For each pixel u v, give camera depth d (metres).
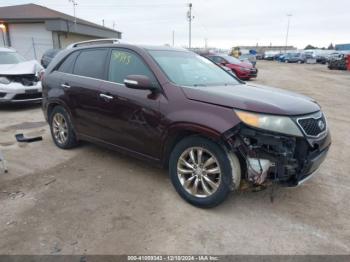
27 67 8.07
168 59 3.80
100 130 4.08
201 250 2.57
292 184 2.93
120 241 2.65
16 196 3.38
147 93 3.43
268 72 25.16
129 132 3.66
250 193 3.54
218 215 3.09
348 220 3.07
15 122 6.70
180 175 3.30
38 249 2.52
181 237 2.73
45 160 4.46
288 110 2.86
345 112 8.57
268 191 3.61
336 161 4.70
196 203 3.18
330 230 2.89
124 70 3.80
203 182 3.14
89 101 4.11
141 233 2.77
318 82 17.17
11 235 2.69
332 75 22.84
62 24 21.11
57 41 21.78
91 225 2.87
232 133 2.79
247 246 2.63
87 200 3.33
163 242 2.66
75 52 4.60
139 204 3.27
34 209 3.12
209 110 2.95
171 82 3.35
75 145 4.86
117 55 3.94
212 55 18.16
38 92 7.86
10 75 7.55
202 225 2.91
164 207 3.21
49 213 3.05
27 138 5.35
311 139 2.91
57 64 4.82
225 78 4.15
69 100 4.44
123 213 3.09
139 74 3.62
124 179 3.87
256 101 2.90
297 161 2.89
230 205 3.28
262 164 2.81
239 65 17.31
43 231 2.76
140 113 3.47
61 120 4.85
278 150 2.79
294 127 2.81
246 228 2.88
